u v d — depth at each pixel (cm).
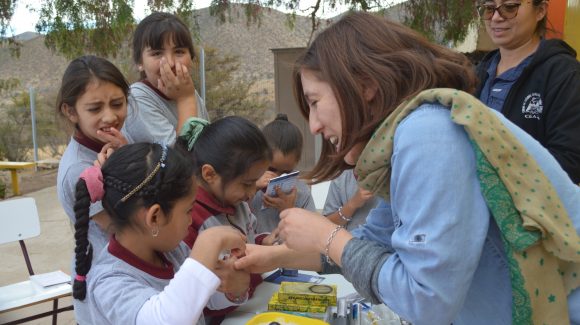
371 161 93
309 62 100
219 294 151
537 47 210
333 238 101
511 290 91
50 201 783
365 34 96
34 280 291
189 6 559
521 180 86
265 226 227
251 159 166
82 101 164
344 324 150
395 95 93
